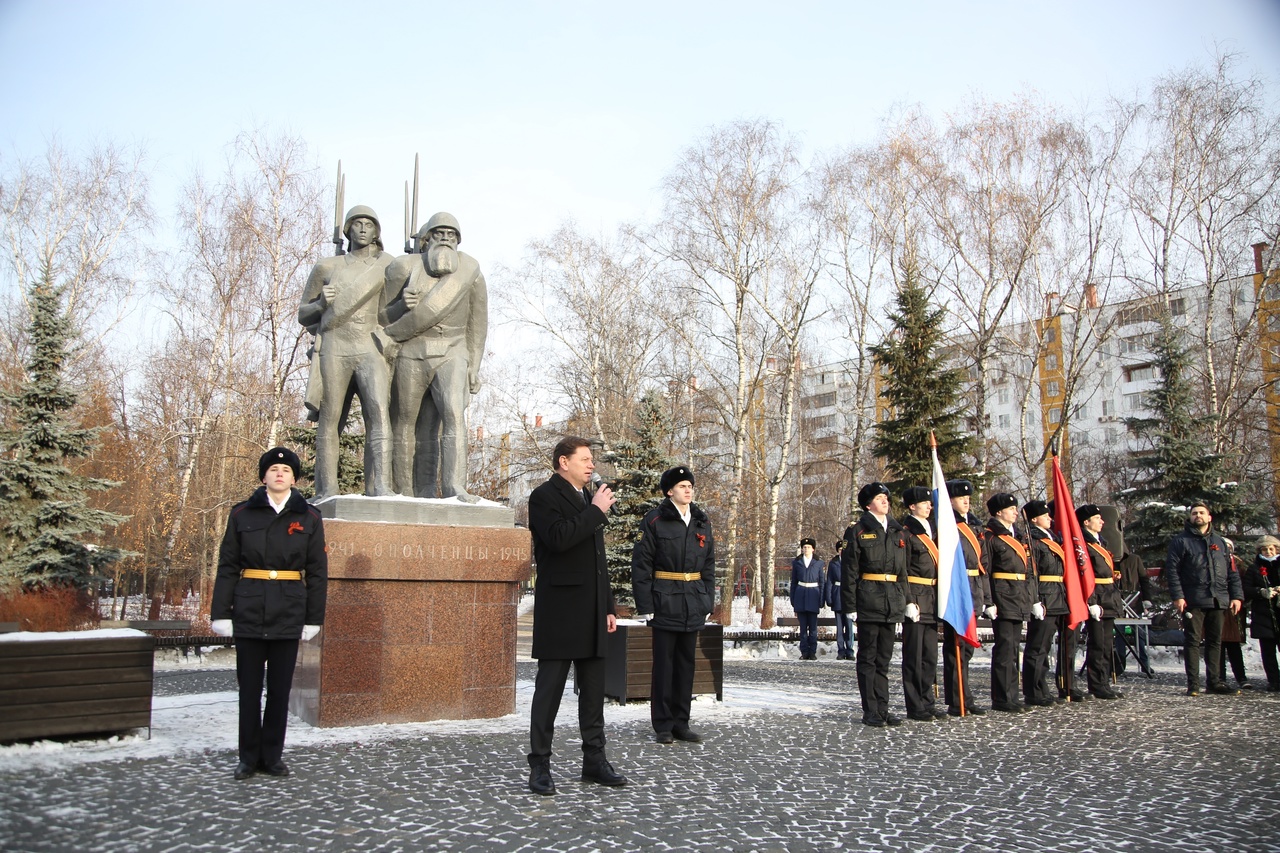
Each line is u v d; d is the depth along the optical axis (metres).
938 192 26.30
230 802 4.98
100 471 27.62
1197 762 6.63
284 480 6.00
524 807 4.99
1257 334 25.09
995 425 52.56
